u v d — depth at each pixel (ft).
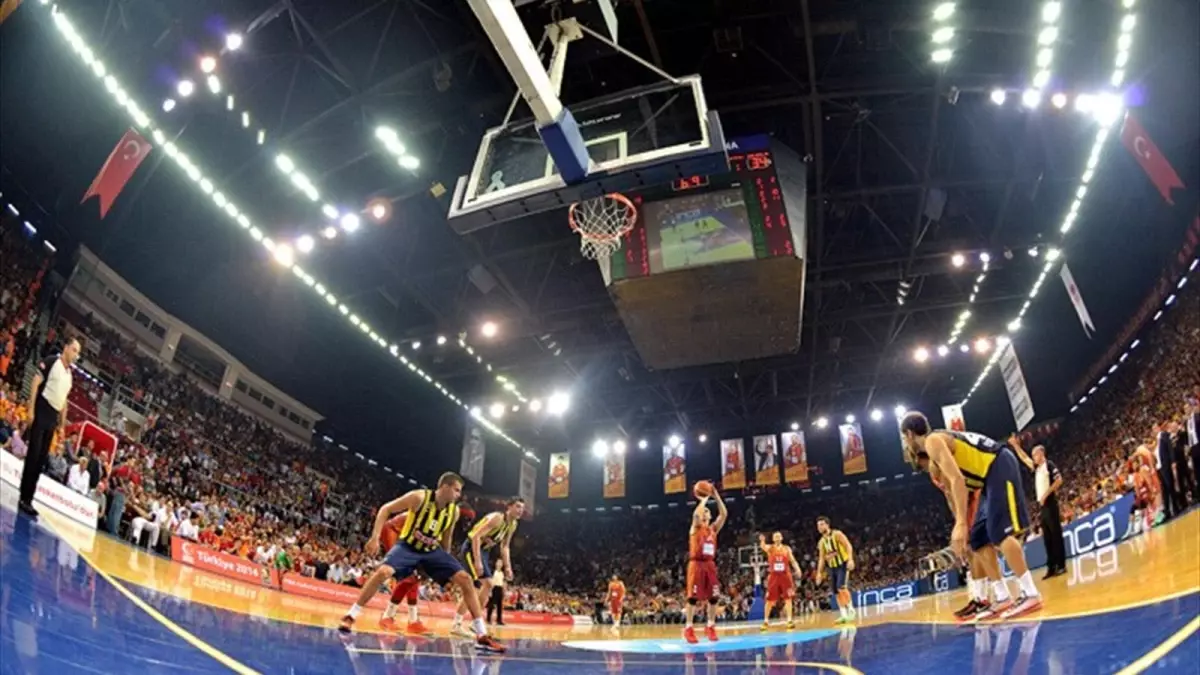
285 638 17.39
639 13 46.78
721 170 27.66
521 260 75.46
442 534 22.35
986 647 13.30
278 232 64.80
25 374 52.31
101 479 42.50
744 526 132.16
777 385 110.01
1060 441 99.76
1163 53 51.29
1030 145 60.95
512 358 95.50
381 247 69.67
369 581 21.83
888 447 125.80
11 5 42.27
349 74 50.75
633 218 50.29
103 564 22.75
